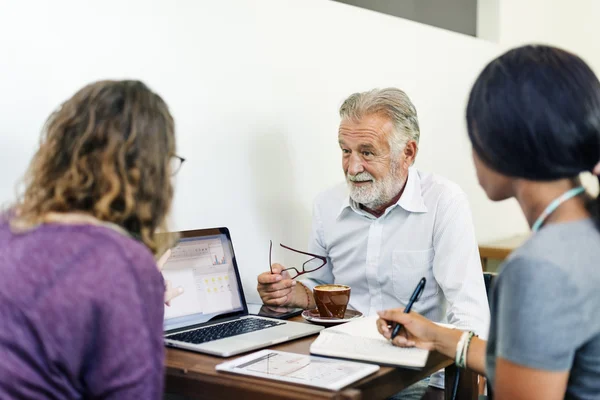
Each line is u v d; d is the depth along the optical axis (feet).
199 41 6.23
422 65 9.20
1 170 4.97
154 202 3.29
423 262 6.22
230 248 5.84
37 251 2.89
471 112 3.31
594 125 3.05
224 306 5.59
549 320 2.92
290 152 7.20
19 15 5.01
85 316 2.82
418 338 4.39
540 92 3.06
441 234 6.07
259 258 6.89
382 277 6.43
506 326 3.05
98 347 2.87
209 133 6.33
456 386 4.85
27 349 2.78
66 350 2.81
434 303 6.29
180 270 5.38
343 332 4.82
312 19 7.37
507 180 3.36
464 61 10.09
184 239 5.50
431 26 9.90
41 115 5.19
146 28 5.81
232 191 6.59
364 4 9.16
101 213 3.09
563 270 2.93
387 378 4.03
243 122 6.66
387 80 8.55
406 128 6.06
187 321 5.27
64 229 2.97
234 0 6.51
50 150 3.18
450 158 9.89
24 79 5.07
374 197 6.12
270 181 6.98
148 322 2.99
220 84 6.42
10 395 2.76
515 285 3.01
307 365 4.15
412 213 6.27
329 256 6.91
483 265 10.42
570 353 2.96
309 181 7.47
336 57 7.72
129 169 3.17
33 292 2.81
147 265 3.04
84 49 5.41
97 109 3.19
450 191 6.17
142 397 2.90
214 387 4.04
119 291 2.88
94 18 5.46
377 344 4.50
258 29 6.77
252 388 3.87
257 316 5.65
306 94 7.36
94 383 2.89
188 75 6.15
